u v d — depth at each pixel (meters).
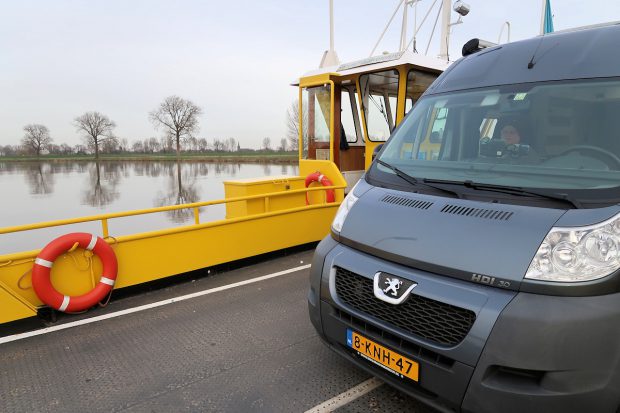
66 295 3.91
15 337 3.54
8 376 2.94
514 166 2.28
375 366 2.17
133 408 2.56
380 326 2.07
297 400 2.59
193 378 2.87
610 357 1.57
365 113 7.20
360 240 2.34
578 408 1.58
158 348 3.31
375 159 3.00
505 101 2.58
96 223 10.63
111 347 3.34
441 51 8.88
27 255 3.72
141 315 3.95
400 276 2.03
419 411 2.46
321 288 2.45
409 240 2.09
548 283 1.64
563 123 2.25
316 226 6.14
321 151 7.51
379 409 2.49
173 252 4.67
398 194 2.46
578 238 1.66
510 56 2.82
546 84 2.45
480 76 2.88
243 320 3.80
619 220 1.65
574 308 1.59
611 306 1.59
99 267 4.14
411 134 2.97
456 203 2.14
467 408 1.76
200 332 3.57
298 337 3.45
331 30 8.54
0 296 3.53
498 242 1.81
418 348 1.93
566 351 1.57
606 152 2.00
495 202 2.02
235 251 5.22
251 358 3.12
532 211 1.86
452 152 2.68
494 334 1.66
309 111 7.64
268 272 5.19
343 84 7.38
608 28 2.53
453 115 2.80
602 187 1.84
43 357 3.20
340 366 2.98
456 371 1.77
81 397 2.68
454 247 1.91
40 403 2.63
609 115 2.11
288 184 7.09
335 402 2.56
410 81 6.91
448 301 1.81
